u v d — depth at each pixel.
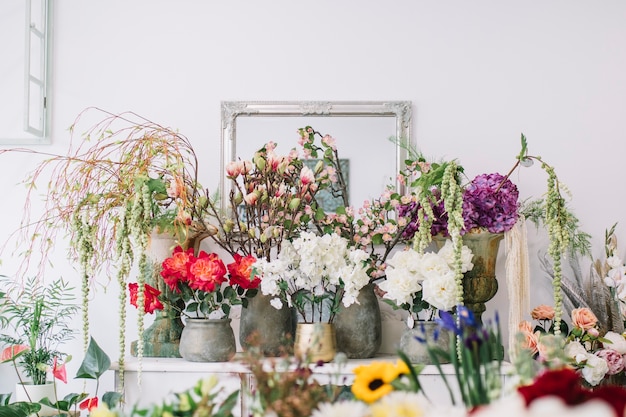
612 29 2.94
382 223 2.67
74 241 2.52
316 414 1.28
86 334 2.43
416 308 2.50
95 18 2.95
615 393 1.02
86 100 2.92
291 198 2.59
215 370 2.38
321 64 2.92
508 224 2.49
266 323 2.54
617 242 2.87
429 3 2.94
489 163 2.89
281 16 2.94
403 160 2.86
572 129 2.91
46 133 2.90
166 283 2.50
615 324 2.65
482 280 2.56
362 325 2.53
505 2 2.95
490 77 2.92
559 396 1.02
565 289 2.68
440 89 2.91
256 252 2.63
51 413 2.53
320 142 2.88
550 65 2.93
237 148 2.88
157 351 2.59
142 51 2.94
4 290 2.85
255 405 1.37
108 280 2.84
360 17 2.94
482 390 1.26
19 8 2.96
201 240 2.79
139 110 2.92
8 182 2.89
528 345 2.42
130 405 2.37
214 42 2.94
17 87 2.95
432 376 2.37
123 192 2.53
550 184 2.44
